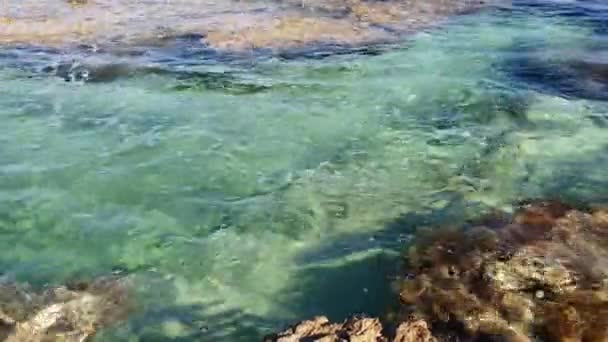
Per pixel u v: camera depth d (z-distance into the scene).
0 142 6.44
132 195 5.55
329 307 4.17
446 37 9.90
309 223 5.15
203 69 8.55
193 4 12.34
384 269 4.52
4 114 7.10
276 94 7.73
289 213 5.29
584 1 12.16
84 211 5.32
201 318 4.10
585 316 3.78
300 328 3.69
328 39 9.82
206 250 4.81
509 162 6.12
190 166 6.02
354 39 9.81
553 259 4.26
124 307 4.18
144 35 10.09
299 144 6.49
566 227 4.72
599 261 4.26
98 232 5.03
